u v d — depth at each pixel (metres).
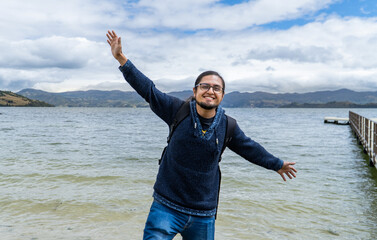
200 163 2.11
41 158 11.33
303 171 9.45
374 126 10.33
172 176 2.16
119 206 5.59
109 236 4.24
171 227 2.13
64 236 4.21
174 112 2.20
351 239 4.36
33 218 4.92
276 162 2.36
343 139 21.08
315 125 39.53
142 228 4.56
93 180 7.72
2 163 10.09
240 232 4.51
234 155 12.66
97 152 13.38
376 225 4.90
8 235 4.19
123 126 36.59
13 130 27.70
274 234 4.48
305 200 6.23
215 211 2.30
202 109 2.10
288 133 26.36
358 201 6.20
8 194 6.26
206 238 2.24
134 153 13.16
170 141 2.19
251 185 7.47
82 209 5.40
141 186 7.14
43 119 55.59
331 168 10.04
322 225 4.88
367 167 10.29
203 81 2.08
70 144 16.56
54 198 6.04
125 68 2.21
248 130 30.20
